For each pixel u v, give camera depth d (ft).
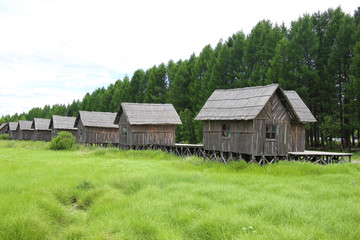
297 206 29.12
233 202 32.50
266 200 31.83
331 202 32.37
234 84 164.86
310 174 55.88
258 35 160.86
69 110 350.02
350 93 110.63
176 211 29.66
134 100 254.27
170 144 113.50
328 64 125.70
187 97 199.31
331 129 119.24
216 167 63.67
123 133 116.67
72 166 60.23
